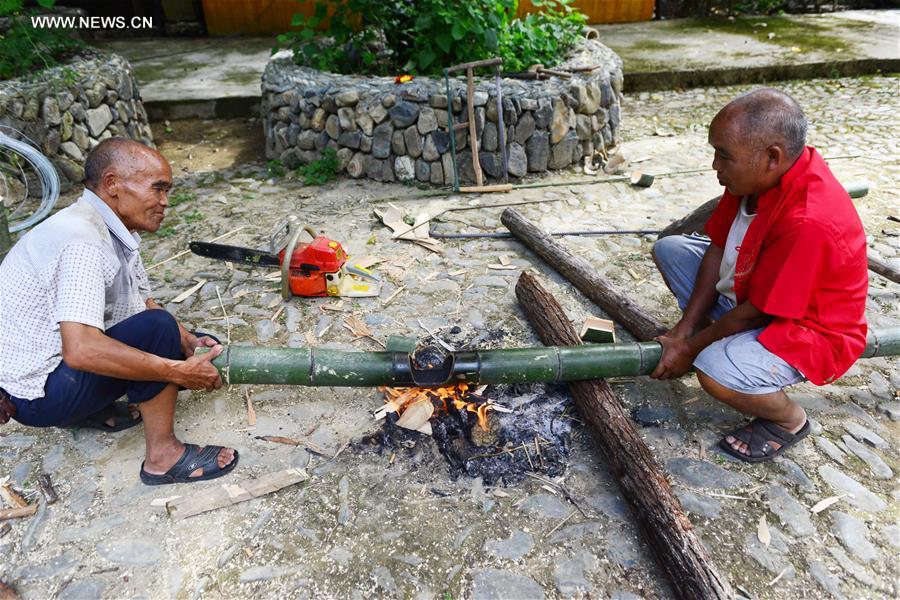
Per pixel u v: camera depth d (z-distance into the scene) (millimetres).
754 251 2287
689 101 7242
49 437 2646
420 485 2434
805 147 2203
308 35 5453
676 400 2840
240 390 2914
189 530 2256
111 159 2074
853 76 7750
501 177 5172
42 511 2314
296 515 2311
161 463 2408
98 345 1967
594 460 2549
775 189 2186
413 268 3947
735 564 2125
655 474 2229
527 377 2627
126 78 5645
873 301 3514
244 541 2217
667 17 10211
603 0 9695
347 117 5066
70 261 1979
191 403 2836
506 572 2115
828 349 2244
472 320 3406
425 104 4922
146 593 2055
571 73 5387
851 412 2764
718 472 2467
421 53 5238
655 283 3764
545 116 5078
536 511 2328
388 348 2822
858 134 6008
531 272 3881
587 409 2594
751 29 9352
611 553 2176
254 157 5820
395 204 4859
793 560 2137
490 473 2484
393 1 5496
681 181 5238
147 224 2213
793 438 2508
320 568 2127
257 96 6555
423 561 2150
